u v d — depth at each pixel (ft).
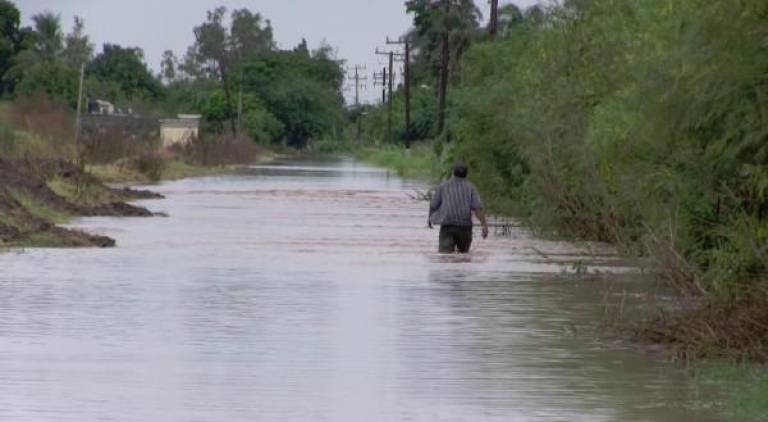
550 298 185.98
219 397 116.37
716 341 138.41
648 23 213.25
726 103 140.15
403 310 172.96
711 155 148.36
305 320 162.71
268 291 191.21
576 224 284.00
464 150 407.03
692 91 142.92
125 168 604.08
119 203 364.58
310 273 217.15
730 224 155.84
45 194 352.28
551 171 284.20
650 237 159.84
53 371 127.34
